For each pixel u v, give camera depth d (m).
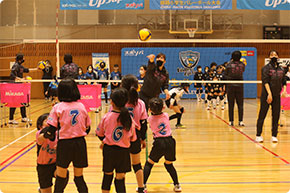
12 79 8.55
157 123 4.06
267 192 4.03
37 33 16.64
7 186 4.27
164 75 5.06
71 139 3.38
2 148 6.35
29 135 7.57
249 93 16.47
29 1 16.61
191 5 11.47
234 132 7.89
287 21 16.69
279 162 5.34
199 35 16.58
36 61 16.62
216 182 4.39
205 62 16.52
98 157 5.67
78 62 16.72
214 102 12.46
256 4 11.23
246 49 16.41
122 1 11.13
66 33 16.64
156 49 16.44
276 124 6.80
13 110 8.96
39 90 16.69
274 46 16.72
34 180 4.52
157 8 11.52
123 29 16.69
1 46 16.58
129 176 4.73
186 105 13.78
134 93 3.90
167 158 4.02
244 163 5.29
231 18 16.52
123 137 3.43
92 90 7.44
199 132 7.89
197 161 5.41
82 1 11.09
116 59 16.80
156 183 4.39
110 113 3.51
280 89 6.62
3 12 16.66
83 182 3.54
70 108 3.44
